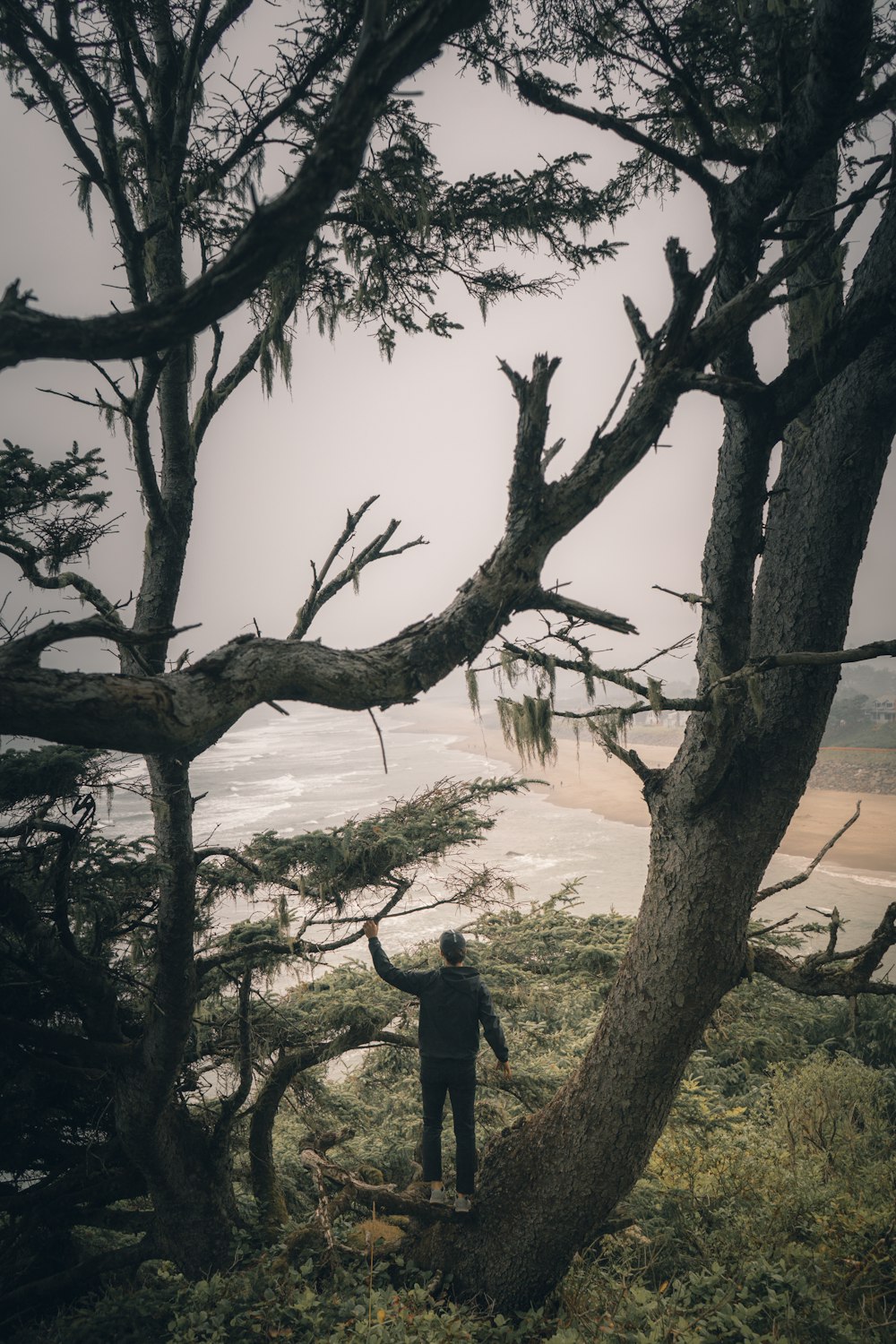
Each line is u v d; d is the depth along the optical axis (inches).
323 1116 281.4
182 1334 161.3
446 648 95.7
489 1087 254.1
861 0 89.9
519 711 121.2
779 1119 304.8
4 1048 190.1
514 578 98.3
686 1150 264.4
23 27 125.6
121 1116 193.9
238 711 83.8
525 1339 173.6
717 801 168.2
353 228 178.1
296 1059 236.7
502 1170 194.1
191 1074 235.3
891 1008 419.5
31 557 160.9
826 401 159.6
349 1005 240.2
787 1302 161.0
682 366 100.4
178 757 174.9
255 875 195.5
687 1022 173.6
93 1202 218.8
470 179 167.9
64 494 164.7
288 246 60.7
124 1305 185.8
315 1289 192.4
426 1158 193.9
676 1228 225.1
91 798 166.9
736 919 171.9
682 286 96.5
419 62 61.0
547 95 120.9
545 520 97.4
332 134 58.5
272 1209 234.5
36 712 71.2
